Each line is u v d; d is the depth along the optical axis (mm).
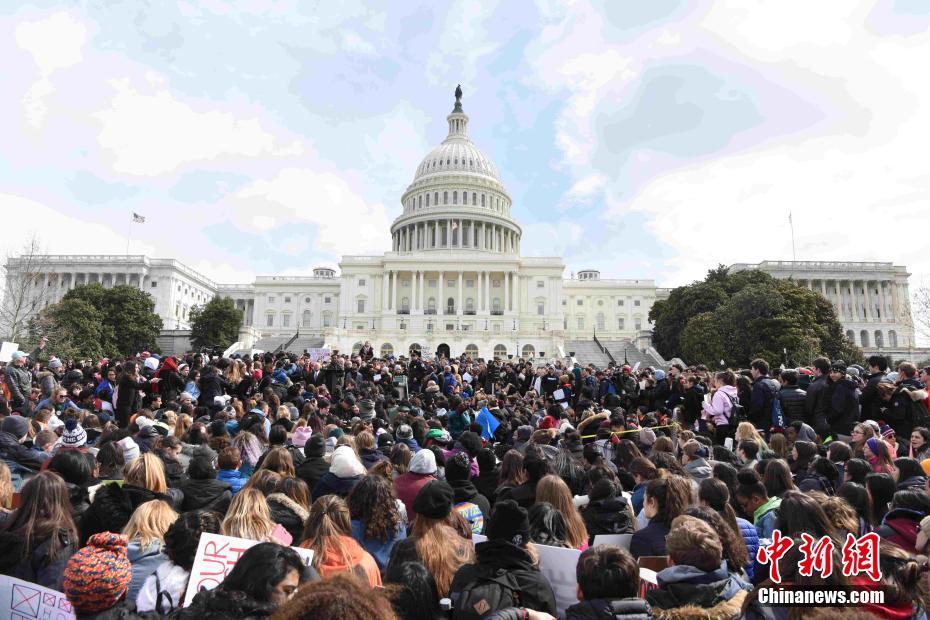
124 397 20719
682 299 89312
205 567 6234
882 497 9305
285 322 154125
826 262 137875
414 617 5809
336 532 6840
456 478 9375
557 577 7184
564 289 147750
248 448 12195
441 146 163875
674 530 6449
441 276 129875
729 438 17031
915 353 110438
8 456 11266
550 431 14164
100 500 7742
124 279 140625
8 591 5320
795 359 68500
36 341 60750
